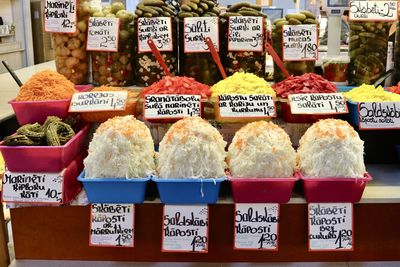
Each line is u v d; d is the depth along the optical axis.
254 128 1.94
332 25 2.89
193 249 1.97
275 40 2.77
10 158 1.96
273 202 1.95
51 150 1.93
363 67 2.73
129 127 1.90
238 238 1.97
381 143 2.47
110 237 1.99
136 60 2.73
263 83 2.28
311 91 2.25
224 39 2.70
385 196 2.02
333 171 1.90
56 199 1.97
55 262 2.09
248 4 2.69
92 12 2.70
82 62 2.78
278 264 2.06
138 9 2.67
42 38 9.56
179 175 1.88
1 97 3.26
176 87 2.24
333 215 1.97
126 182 1.90
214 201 1.94
